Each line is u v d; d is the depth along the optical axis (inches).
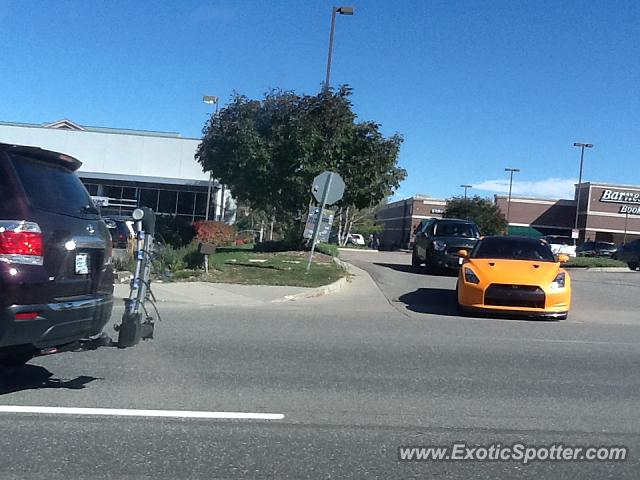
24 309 205.8
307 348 337.7
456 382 277.6
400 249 2874.0
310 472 177.8
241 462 183.0
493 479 177.5
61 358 294.4
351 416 226.8
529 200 2763.3
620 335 415.5
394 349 343.6
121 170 1753.2
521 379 286.7
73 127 2112.5
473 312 478.9
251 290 555.2
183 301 493.0
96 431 203.0
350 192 826.2
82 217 239.9
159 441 196.7
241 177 837.2
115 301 476.4
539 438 210.1
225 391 251.4
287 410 231.1
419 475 178.2
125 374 271.0
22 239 208.4
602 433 216.1
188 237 1133.7
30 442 191.8
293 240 864.9
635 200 2608.3
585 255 1855.3
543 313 458.3
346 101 808.9
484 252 518.6
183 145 1748.3
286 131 796.6
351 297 565.6
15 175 216.5
